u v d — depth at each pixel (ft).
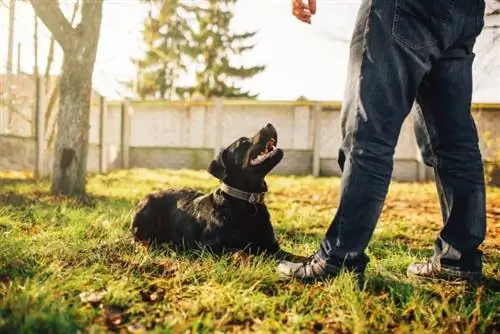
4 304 5.11
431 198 21.13
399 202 19.61
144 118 37.55
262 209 8.39
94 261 7.32
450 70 6.17
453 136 6.28
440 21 5.68
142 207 9.73
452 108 6.25
